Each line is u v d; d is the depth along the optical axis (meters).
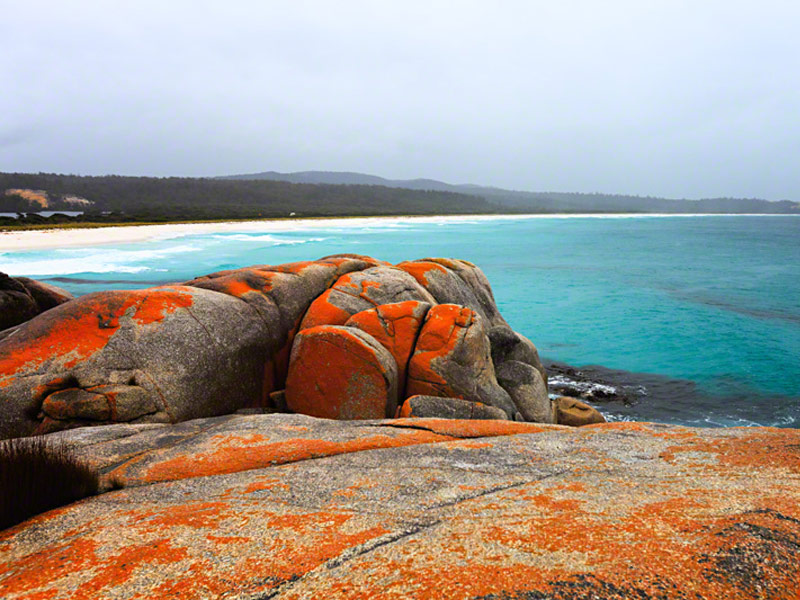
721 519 2.33
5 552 2.49
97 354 7.16
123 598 1.95
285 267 10.91
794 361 16.02
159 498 3.28
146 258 36.38
